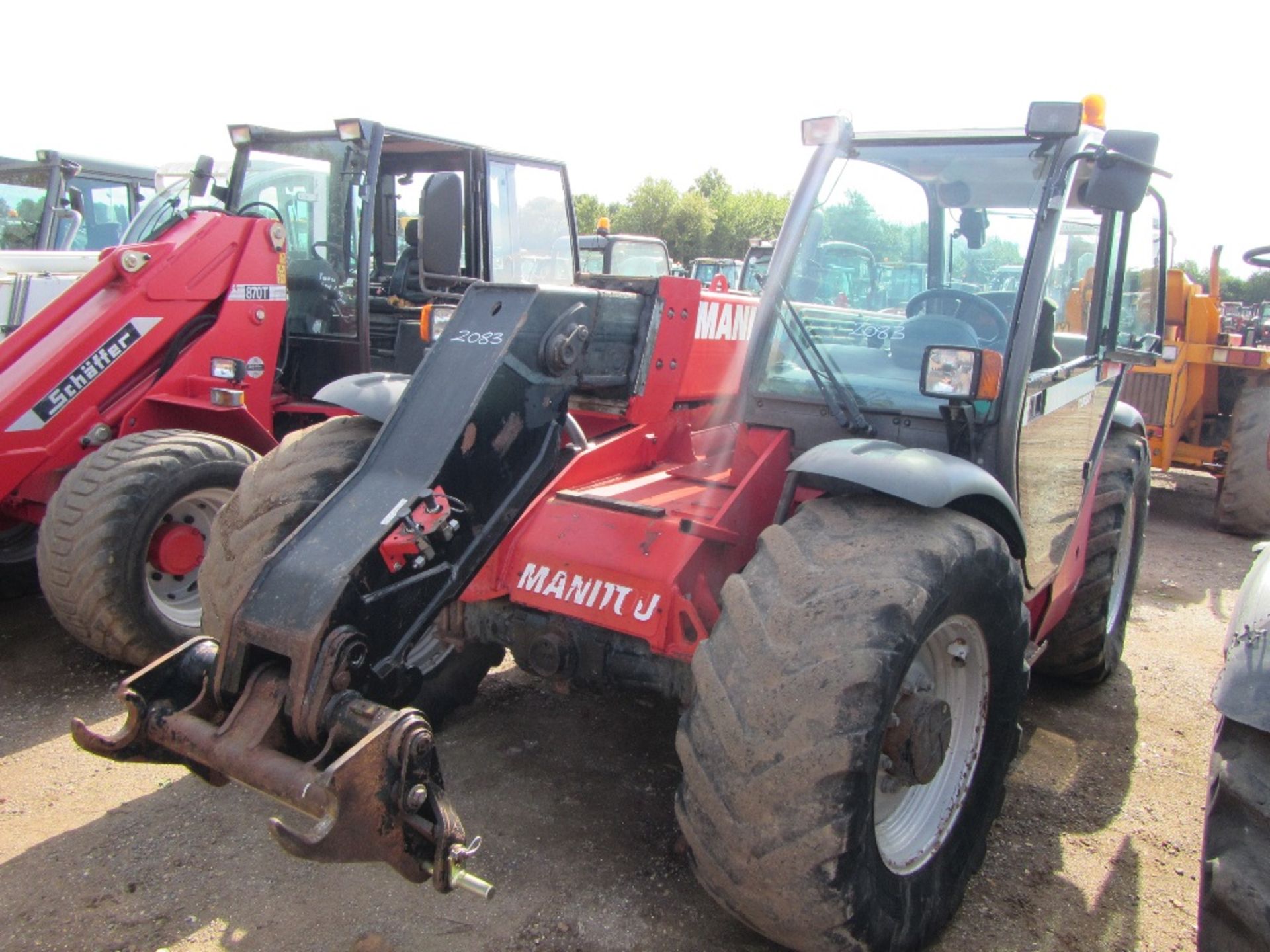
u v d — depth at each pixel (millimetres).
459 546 2404
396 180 5988
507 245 5949
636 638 2637
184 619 4180
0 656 4258
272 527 2699
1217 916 1810
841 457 2328
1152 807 3213
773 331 2941
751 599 2131
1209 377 7965
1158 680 4316
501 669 4070
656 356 3129
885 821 2381
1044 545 3082
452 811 1894
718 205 51500
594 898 2586
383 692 2174
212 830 2883
